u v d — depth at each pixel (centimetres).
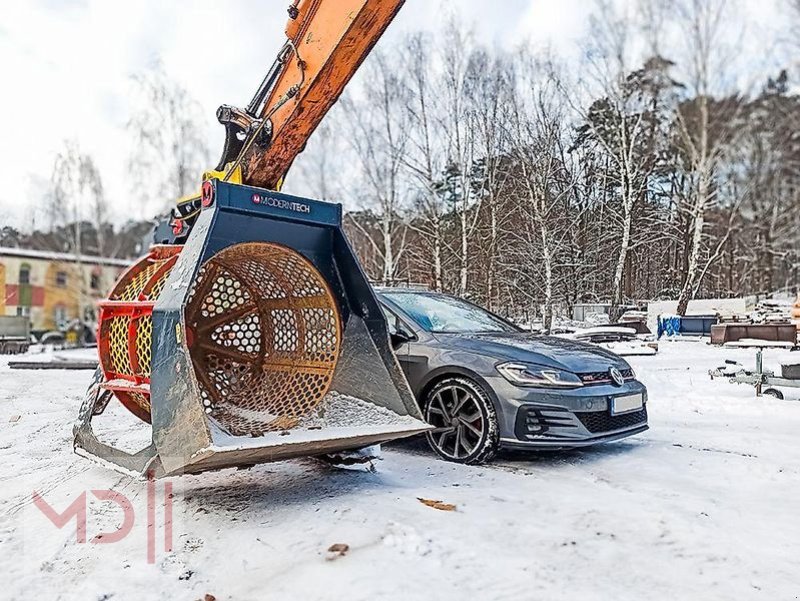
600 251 2720
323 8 348
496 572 233
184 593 222
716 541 266
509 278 2733
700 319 1939
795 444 447
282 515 295
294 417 377
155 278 358
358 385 382
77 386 858
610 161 2680
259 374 433
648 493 336
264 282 425
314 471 377
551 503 316
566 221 2725
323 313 402
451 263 2845
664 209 2405
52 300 2216
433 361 431
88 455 357
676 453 425
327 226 382
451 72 2802
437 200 2773
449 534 267
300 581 225
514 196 2769
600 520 290
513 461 412
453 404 421
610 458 415
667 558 249
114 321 372
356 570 231
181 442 281
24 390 812
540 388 392
